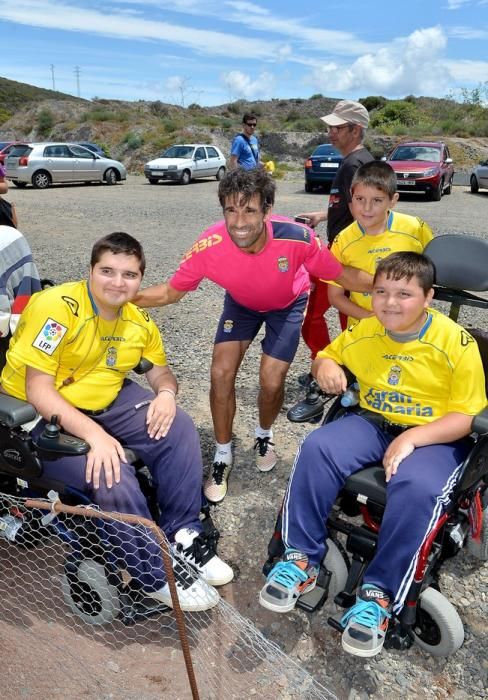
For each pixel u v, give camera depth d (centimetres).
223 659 246
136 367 289
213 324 594
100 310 265
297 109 5097
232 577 274
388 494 233
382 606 226
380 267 250
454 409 247
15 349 259
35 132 4031
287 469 360
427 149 1658
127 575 263
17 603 268
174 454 270
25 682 231
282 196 1594
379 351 264
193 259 304
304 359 507
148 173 1992
